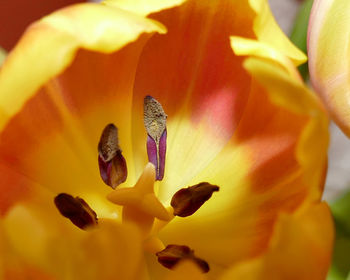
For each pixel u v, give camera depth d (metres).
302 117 0.17
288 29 0.38
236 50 0.17
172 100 0.19
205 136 0.19
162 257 0.17
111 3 0.17
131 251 0.15
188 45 0.18
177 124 0.19
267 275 0.15
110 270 0.15
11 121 0.16
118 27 0.16
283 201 0.17
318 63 0.19
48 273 0.15
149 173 0.17
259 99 0.18
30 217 0.15
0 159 0.16
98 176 0.18
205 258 0.18
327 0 0.19
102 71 0.18
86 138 0.18
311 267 0.15
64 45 0.15
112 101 0.18
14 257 0.15
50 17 0.15
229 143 0.19
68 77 0.17
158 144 0.18
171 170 0.19
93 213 0.17
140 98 0.19
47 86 0.17
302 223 0.15
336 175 0.40
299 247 0.15
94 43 0.16
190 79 0.19
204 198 0.18
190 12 0.18
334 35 0.18
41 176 0.17
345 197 0.20
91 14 0.16
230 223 0.18
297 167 0.17
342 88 0.19
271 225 0.17
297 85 0.15
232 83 0.19
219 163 0.19
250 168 0.18
